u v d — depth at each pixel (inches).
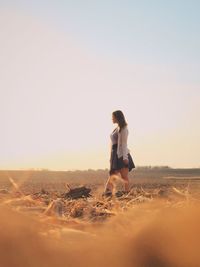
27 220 72.9
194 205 77.4
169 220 73.4
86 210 109.7
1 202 82.2
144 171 2276.1
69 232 76.2
